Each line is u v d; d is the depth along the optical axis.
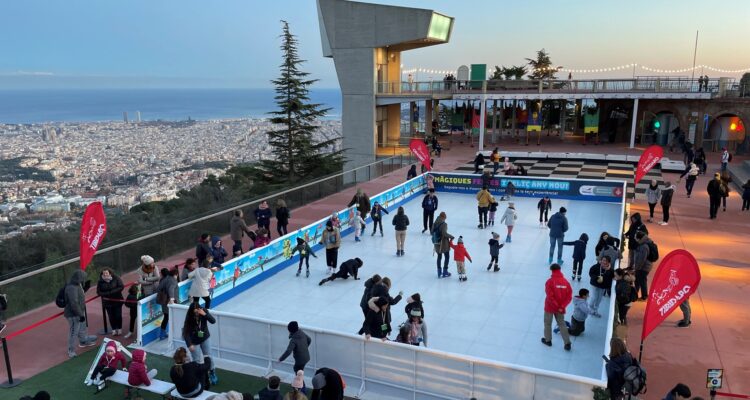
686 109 39.09
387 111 47.44
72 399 9.03
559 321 11.09
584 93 38.66
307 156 45.22
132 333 11.66
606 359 8.27
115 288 11.34
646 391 9.14
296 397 7.61
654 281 8.98
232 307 13.82
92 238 11.74
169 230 16.92
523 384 8.34
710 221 20.69
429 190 20.06
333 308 13.70
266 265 15.90
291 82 45.34
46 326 11.91
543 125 52.19
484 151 37.72
